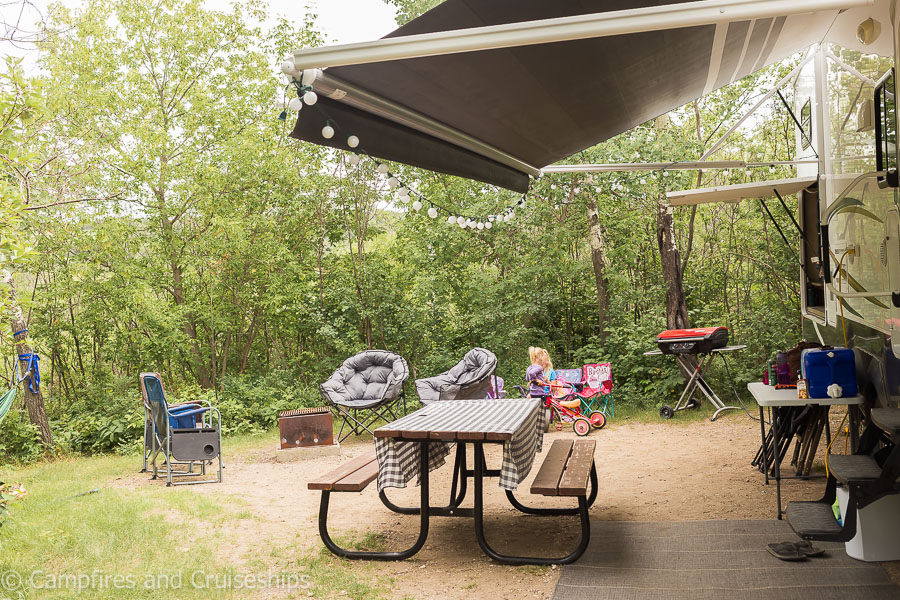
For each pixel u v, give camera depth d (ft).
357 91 9.74
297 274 38.19
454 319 37.58
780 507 15.28
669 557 13.26
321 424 26.11
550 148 15.97
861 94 13.93
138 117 36.58
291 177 37.22
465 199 36.94
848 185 15.10
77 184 25.71
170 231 36.88
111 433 30.68
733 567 12.59
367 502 18.51
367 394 29.53
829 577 11.91
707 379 33.17
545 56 10.86
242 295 37.40
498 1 8.82
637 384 34.14
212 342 37.09
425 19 8.76
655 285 38.60
